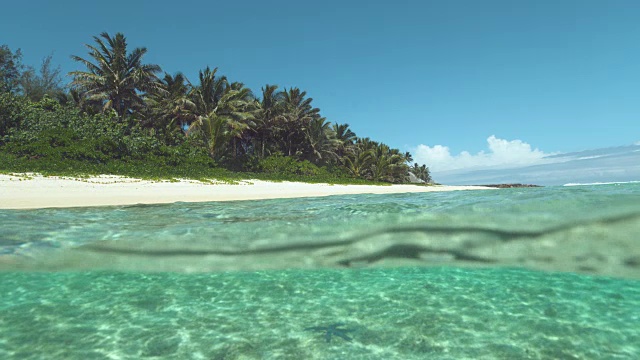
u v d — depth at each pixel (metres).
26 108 17.59
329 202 7.96
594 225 4.08
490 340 2.50
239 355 2.32
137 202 7.82
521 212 4.54
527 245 4.15
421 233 4.41
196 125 24.78
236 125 25.55
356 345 2.45
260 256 4.29
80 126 17.72
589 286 3.54
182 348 2.39
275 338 2.54
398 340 2.51
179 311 2.98
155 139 19.23
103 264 4.02
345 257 4.34
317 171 28.06
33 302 3.10
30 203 6.89
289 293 3.41
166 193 9.77
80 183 10.48
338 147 39.28
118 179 12.34
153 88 28.03
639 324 2.71
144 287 3.53
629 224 4.04
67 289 3.42
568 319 2.82
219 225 4.79
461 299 3.24
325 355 2.31
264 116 30.83
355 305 3.12
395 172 39.31
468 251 4.29
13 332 2.57
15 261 3.74
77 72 25.73
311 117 34.41
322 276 3.92
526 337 2.54
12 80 30.36
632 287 3.50
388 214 4.88
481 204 5.51
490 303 3.14
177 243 4.23
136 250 4.12
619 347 2.39
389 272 4.07
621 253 3.84
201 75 27.61
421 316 2.90
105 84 26.83
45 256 3.85
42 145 14.55
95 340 2.48
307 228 4.51
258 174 21.64
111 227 4.73
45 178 10.79
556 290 3.44
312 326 2.72
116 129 18.31
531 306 3.07
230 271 4.07
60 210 6.28
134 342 2.46
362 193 13.07
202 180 14.97
